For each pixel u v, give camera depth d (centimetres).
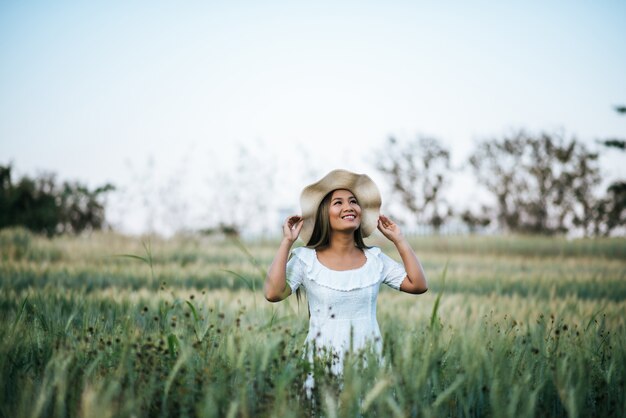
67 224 2033
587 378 313
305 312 520
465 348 327
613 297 941
